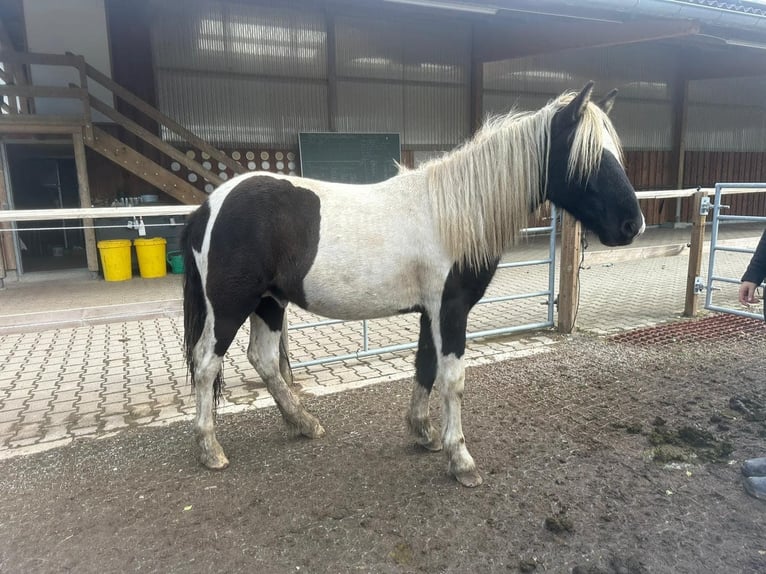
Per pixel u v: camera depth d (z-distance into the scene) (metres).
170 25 8.91
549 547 2.04
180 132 8.12
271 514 2.26
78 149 7.51
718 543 2.06
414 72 11.19
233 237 2.37
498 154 2.35
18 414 3.36
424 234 2.36
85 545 2.08
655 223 14.59
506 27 10.47
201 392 2.58
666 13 6.44
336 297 2.41
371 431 3.00
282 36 9.83
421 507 2.29
